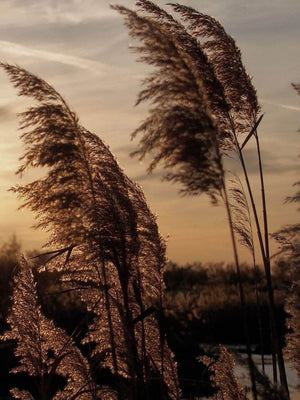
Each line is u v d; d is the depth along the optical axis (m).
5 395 15.35
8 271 20.97
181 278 27.67
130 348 6.01
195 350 16.48
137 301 6.39
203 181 4.77
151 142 4.89
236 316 21.20
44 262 6.60
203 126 4.87
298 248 6.11
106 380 7.41
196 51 6.99
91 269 6.64
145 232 6.43
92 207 5.79
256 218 6.59
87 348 17.12
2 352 16.91
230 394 6.73
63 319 18.98
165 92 4.97
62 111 5.71
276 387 5.23
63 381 12.28
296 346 6.75
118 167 6.30
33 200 5.86
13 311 7.23
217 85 6.95
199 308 21.23
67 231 5.82
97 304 6.71
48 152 5.66
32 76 5.69
